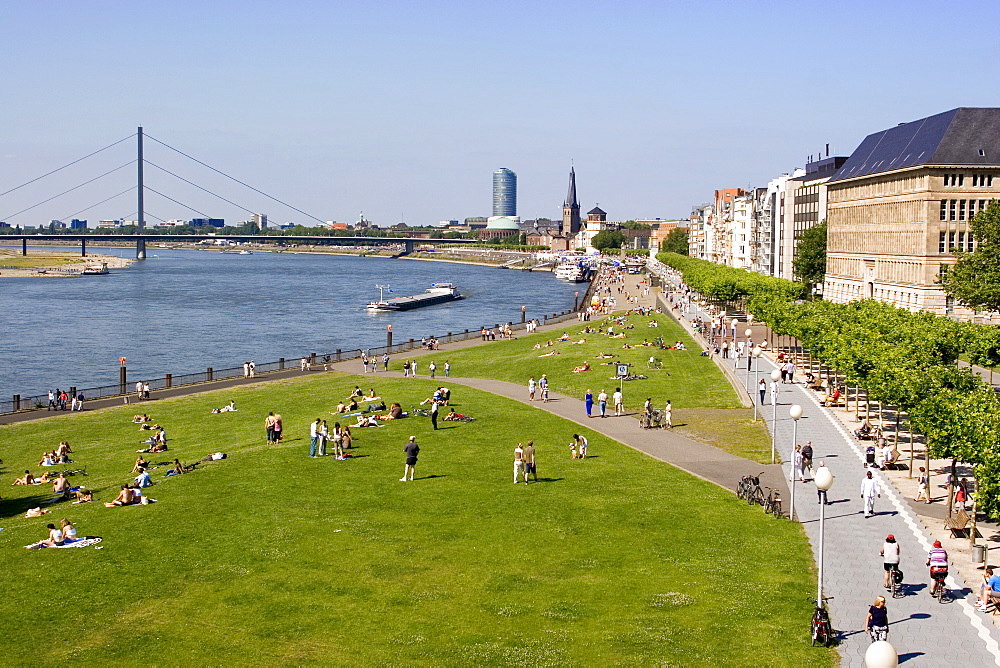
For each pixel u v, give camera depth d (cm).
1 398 15212
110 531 6222
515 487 7156
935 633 4588
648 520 6309
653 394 11388
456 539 5966
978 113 17850
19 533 6247
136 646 4591
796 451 7481
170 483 7412
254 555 5725
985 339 10462
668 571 5394
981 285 13025
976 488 6100
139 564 5612
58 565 5619
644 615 4819
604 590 5144
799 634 4581
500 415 10212
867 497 6369
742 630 4634
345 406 10850
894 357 8712
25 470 8612
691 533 6038
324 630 4728
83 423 10912
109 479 8000
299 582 5312
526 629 4697
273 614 4912
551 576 5350
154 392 13288
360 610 4947
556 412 10412
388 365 15612
